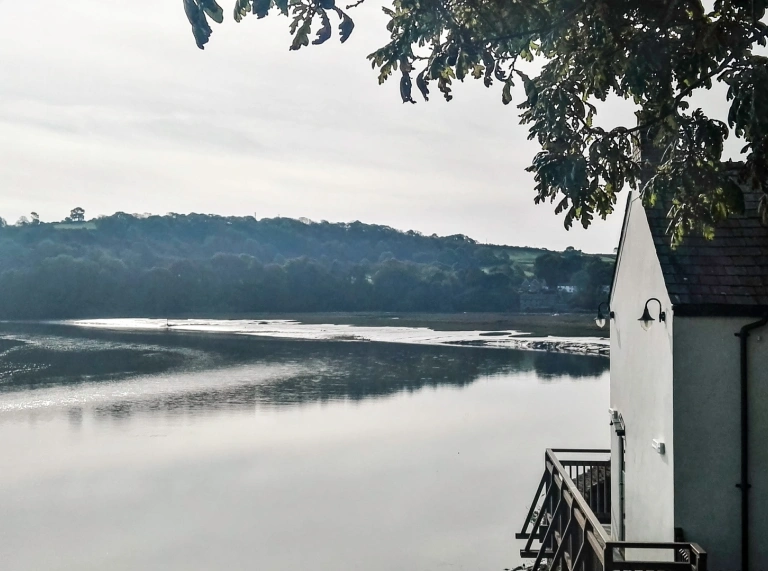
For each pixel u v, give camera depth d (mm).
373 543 20844
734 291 11484
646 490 13055
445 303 156375
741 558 11297
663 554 11867
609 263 138750
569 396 46250
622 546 10133
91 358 66312
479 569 19000
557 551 13727
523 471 28281
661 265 11836
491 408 41750
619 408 15391
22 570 19078
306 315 152375
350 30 7117
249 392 46875
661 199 8555
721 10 7676
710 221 8453
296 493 25625
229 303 156625
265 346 80438
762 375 11297
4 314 137125
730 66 7719
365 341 87625
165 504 24344
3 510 23625
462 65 8328
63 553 20203
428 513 23469
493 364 63531
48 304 140000
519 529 21984
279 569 19109
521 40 8586
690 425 11422
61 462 29219
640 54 8125
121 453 30719
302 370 58625
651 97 8641
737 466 11344
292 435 34344
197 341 86312
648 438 12906
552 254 156875
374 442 33094
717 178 8102
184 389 47875
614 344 15984
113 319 139500
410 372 57688
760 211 8539
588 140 8648
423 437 34125
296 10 7305
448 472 28203
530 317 135250
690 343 11438
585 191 8484
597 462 17172
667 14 7961
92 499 24781
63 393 45438
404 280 162375
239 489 26000
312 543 20953
